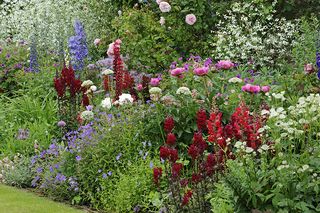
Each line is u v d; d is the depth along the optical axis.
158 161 6.57
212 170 5.31
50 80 9.98
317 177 4.82
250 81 8.25
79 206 6.54
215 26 11.12
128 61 10.33
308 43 9.04
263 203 4.96
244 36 10.03
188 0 10.88
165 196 6.07
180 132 6.88
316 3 10.88
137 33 10.78
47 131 8.28
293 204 4.84
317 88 7.47
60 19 12.10
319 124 5.18
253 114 5.71
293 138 5.21
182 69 7.70
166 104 7.06
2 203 6.34
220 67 8.02
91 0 12.60
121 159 6.75
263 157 5.13
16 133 8.51
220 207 5.20
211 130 5.44
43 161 7.54
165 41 10.91
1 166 7.73
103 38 11.47
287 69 9.17
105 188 6.48
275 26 10.21
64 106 8.20
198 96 7.24
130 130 6.91
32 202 6.45
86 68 10.20
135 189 6.25
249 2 10.69
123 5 12.21
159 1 10.92
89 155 6.80
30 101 9.34
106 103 7.51
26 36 12.60
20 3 13.61
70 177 6.74
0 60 11.14
